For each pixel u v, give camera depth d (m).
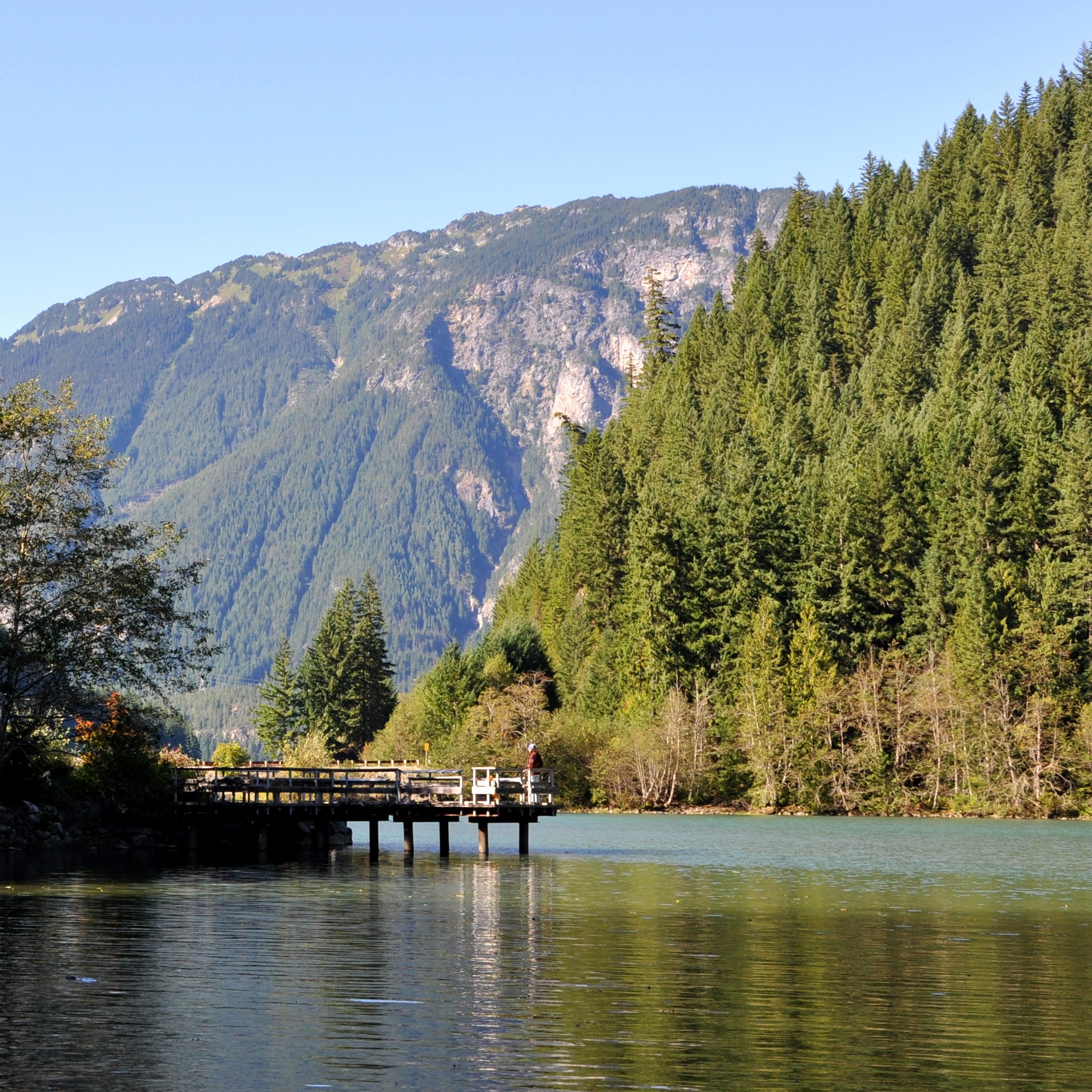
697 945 29.41
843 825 87.88
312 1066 18.80
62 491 56.69
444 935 30.62
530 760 55.50
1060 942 30.39
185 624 57.91
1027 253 179.88
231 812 54.53
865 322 190.62
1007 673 104.50
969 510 116.75
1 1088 17.61
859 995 23.89
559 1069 18.77
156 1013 21.91
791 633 113.62
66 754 58.88
